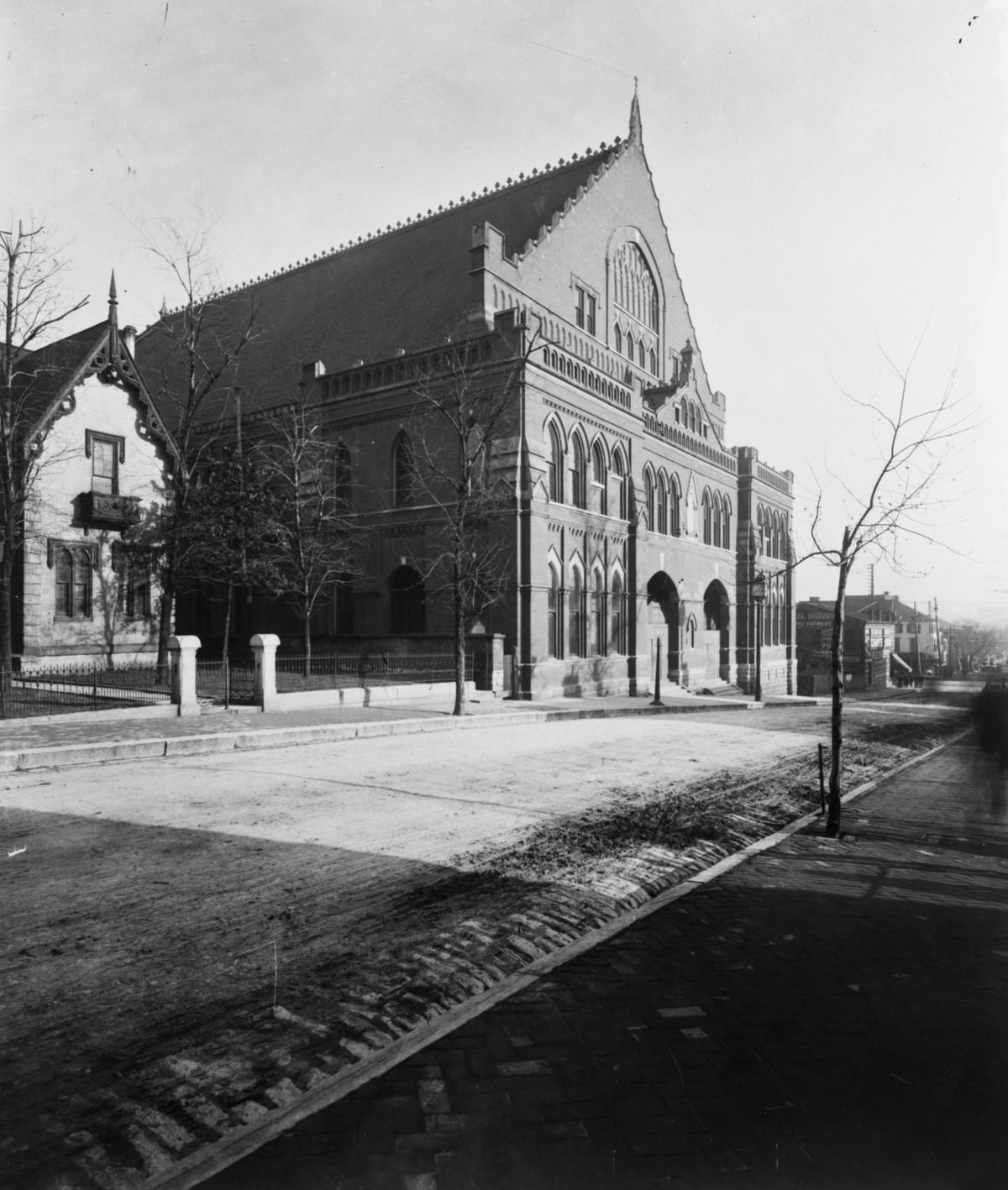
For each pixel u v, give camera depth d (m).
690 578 39.47
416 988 5.23
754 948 5.98
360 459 29.73
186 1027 4.71
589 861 8.11
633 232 37.59
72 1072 4.23
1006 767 8.73
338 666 26.27
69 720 17.38
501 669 26.17
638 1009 4.98
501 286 28.69
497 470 26.36
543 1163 3.50
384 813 9.94
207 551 25.38
